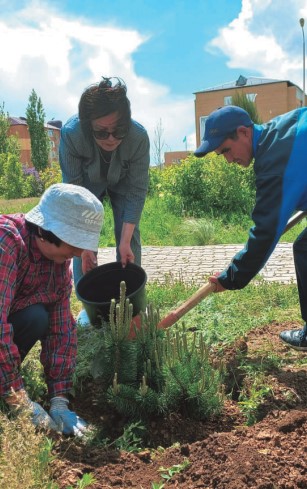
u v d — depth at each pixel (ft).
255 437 8.45
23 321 8.95
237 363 11.31
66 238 7.80
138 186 13.06
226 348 12.13
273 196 9.09
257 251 9.48
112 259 26.68
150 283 19.30
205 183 40.06
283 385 10.41
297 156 9.02
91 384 10.28
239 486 6.79
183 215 39.37
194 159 41.22
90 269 12.30
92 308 10.30
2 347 7.90
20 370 9.18
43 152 146.92
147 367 9.25
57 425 8.52
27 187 90.12
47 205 8.00
